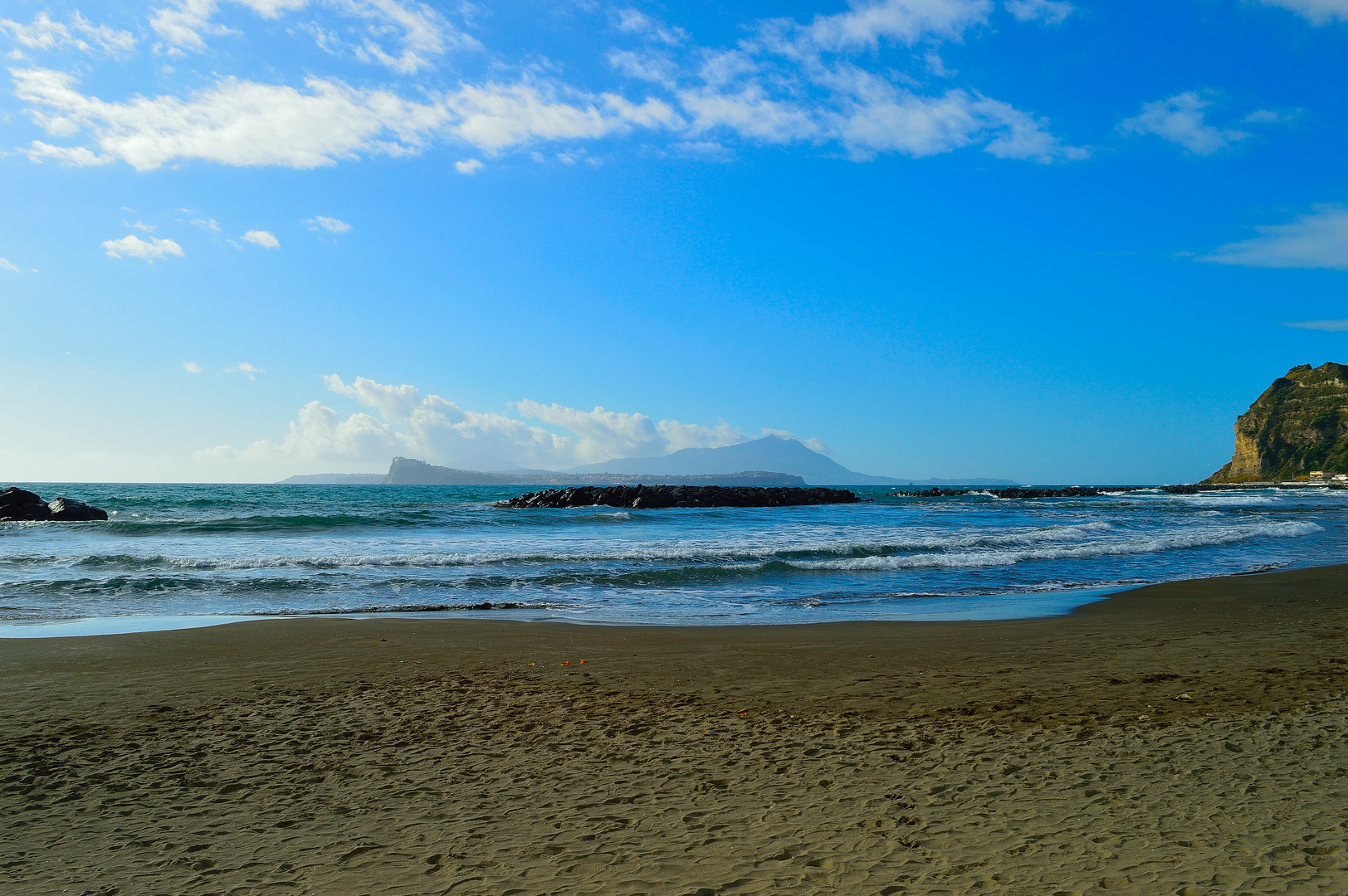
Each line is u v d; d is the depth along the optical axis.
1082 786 4.86
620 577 17.42
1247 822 4.22
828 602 14.61
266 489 108.81
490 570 18.34
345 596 15.18
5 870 4.03
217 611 13.62
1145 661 8.68
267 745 6.10
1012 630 11.16
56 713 6.97
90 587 15.30
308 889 3.81
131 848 4.30
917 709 6.84
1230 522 36.78
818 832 4.32
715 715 6.80
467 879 3.89
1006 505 60.84
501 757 5.77
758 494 62.88
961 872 3.78
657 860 4.03
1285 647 9.38
